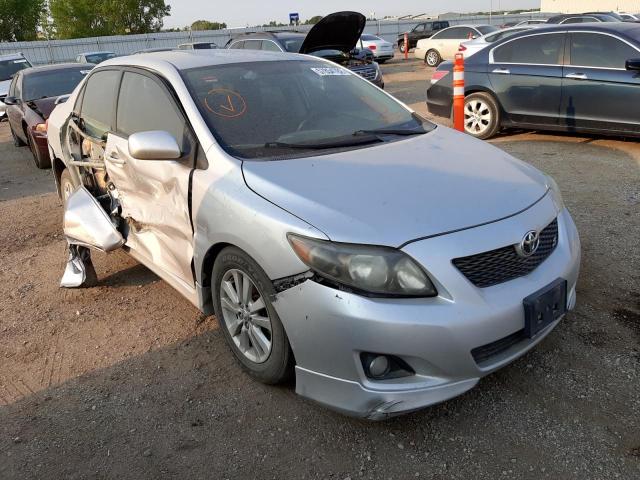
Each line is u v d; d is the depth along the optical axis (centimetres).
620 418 248
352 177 266
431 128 360
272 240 242
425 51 2131
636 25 700
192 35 3706
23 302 399
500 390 271
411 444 242
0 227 574
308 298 231
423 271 223
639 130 670
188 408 274
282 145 303
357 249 225
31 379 308
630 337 305
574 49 710
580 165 640
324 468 233
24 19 4028
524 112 759
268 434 253
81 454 249
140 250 372
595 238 435
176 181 307
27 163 901
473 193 258
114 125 382
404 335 219
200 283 302
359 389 229
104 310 379
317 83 370
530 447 236
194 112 309
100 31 4525
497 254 238
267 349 267
